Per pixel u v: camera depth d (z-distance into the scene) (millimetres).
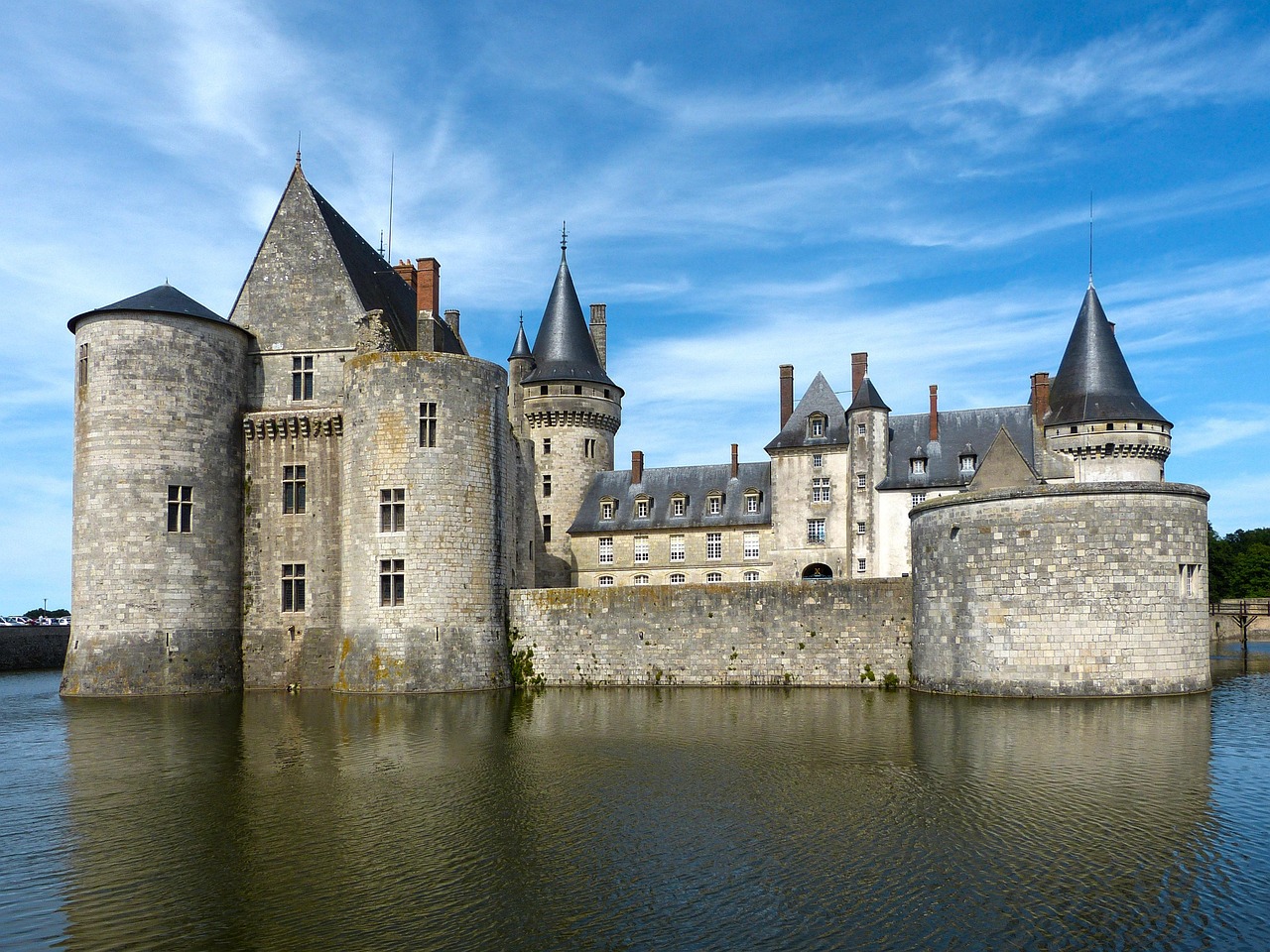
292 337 42219
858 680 35906
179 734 27672
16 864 15766
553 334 64688
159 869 15492
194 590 38625
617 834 16906
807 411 59500
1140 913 13125
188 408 39000
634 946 12461
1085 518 29562
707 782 20438
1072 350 56719
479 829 17328
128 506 37656
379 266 48562
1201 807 17531
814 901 13734
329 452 40969
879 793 19078
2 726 29531
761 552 58906
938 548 32969
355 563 38156
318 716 30906
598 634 38688
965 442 55250
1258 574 90438
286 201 43469
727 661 37281
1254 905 13297
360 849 16312
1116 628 29328
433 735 26750
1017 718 26453
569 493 63031
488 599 38656
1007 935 12570
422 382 38125
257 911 13711
